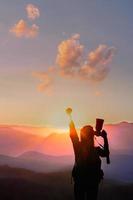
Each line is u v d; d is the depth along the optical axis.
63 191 22.83
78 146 7.48
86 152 7.43
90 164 7.38
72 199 21.27
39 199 19.77
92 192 7.41
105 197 22.39
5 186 21.64
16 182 23.36
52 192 21.91
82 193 7.43
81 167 7.39
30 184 23.33
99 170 7.45
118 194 23.36
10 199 19.36
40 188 22.33
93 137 7.54
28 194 20.45
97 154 7.45
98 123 7.55
